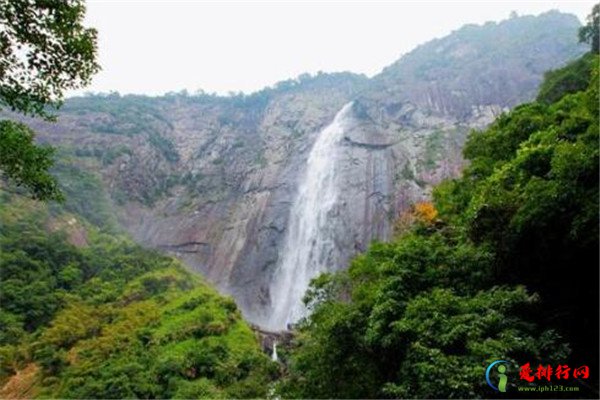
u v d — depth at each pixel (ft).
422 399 28.04
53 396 90.94
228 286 184.14
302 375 46.93
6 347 107.24
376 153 208.13
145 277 144.05
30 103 25.25
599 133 34.14
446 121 223.71
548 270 39.09
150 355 96.78
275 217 203.10
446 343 30.07
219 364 91.04
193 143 282.56
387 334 35.35
